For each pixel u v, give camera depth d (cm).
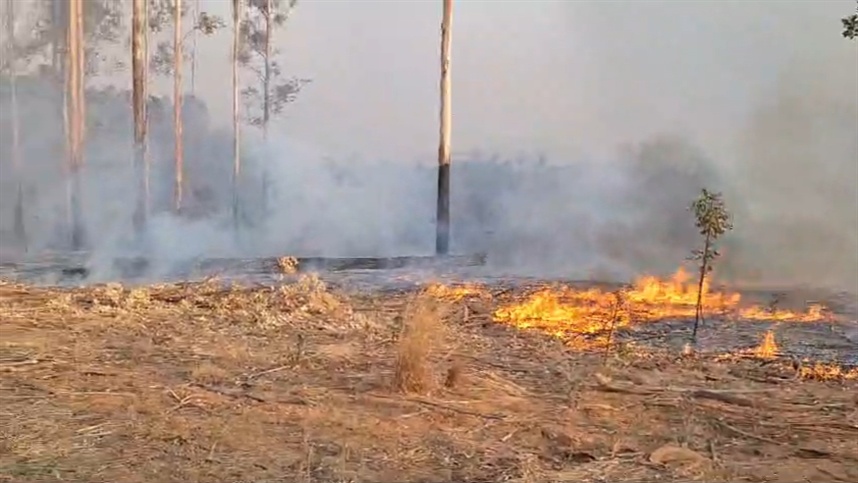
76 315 1026
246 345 877
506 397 693
